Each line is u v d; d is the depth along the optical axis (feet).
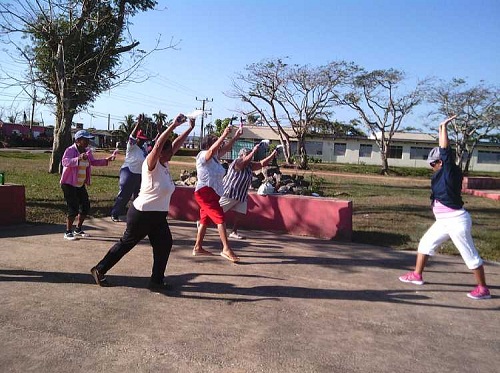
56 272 17.93
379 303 16.33
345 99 129.59
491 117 136.98
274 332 13.44
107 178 59.67
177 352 11.92
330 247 24.62
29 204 32.83
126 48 55.26
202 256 21.39
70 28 50.31
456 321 15.01
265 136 183.73
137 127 29.17
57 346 11.93
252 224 28.35
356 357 12.15
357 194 56.24
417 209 41.70
